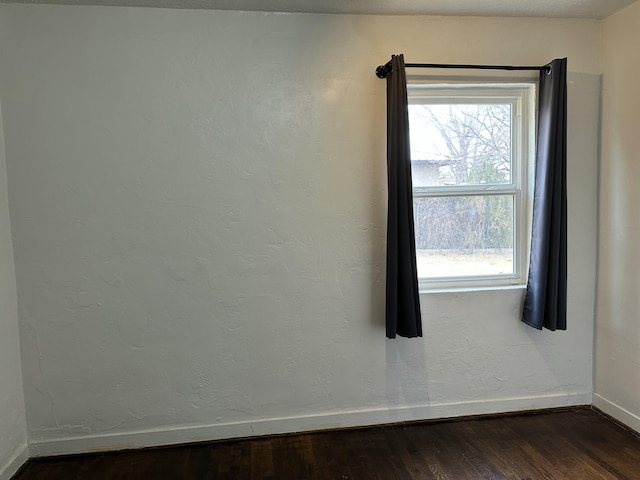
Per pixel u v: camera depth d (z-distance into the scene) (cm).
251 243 235
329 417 248
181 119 225
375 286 246
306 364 245
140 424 234
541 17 247
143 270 229
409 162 229
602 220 255
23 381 223
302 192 237
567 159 254
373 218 243
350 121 238
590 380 264
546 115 240
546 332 261
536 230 247
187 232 230
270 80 231
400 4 226
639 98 229
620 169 242
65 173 219
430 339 254
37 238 220
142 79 221
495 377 260
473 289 256
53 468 217
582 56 252
